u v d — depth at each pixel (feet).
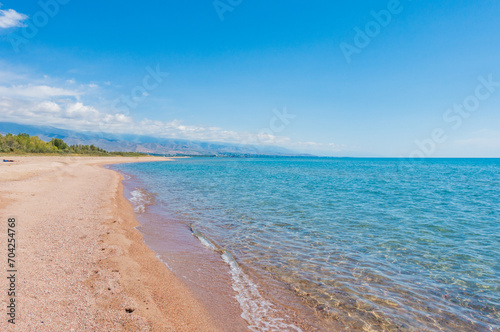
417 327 18.84
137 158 433.48
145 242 34.88
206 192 83.25
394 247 35.68
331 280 25.86
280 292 23.45
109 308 17.46
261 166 316.40
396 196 84.43
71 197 56.03
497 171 245.65
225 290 23.56
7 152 222.07
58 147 322.14
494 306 21.77
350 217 52.80
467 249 35.27
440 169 281.74
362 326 18.85
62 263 23.59
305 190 93.35
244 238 38.22
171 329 16.70
